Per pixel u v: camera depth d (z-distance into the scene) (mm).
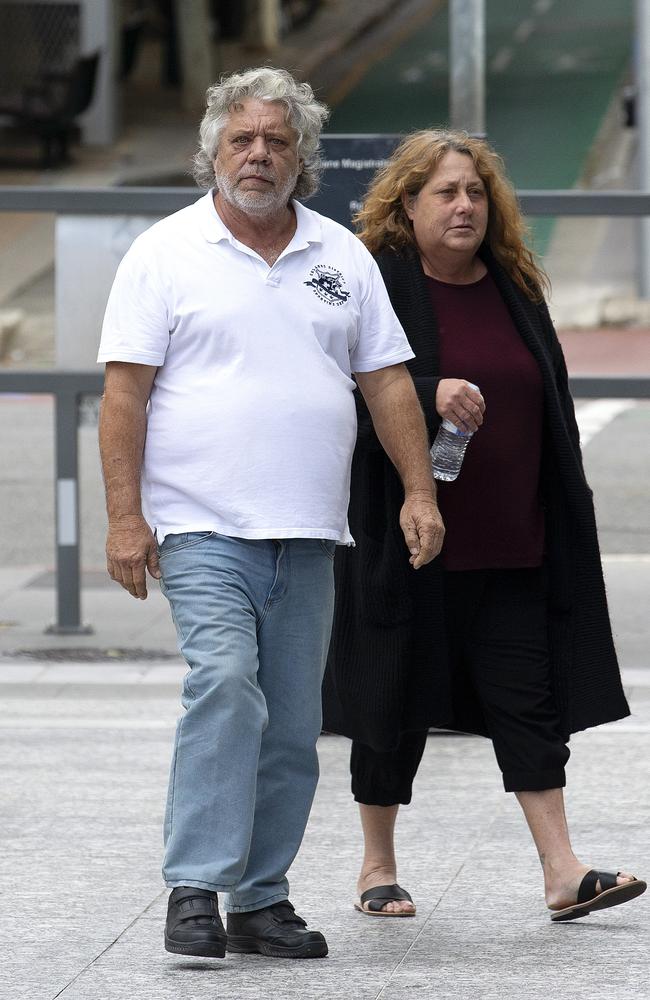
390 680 12438
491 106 106125
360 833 15500
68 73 92125
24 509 34219
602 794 16688
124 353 11766
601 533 31750
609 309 24406
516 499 12719
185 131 104625
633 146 96688
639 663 22312
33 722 19953
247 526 11750
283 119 11766
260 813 12188
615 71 112625
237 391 11742
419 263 12906
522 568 12828
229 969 11828
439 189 12719
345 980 11547
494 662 12789
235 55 119688
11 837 15414
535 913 13133
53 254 23594
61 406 23891
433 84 112188
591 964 11875
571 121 102375
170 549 11930
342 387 12031
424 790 16953
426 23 128750
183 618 11820
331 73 116000
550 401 12773
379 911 13102
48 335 23734
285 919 12164
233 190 11711
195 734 11633
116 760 18234
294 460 11797
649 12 57375
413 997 11188
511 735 12719
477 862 14539
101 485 36250
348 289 12086
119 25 108000
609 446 39438
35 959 12102
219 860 11547
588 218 24219
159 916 13156
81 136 100562
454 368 12664
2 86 105000
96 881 14086
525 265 13109
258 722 11648
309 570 12055
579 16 128625
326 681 13133
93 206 23297
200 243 11852
